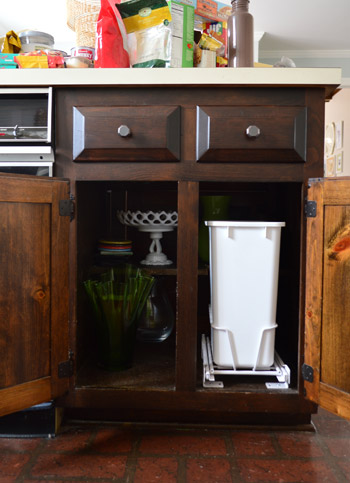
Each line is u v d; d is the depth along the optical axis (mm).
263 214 1752
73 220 1172
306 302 1103
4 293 1007
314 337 1080
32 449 1112
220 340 1246
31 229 1052
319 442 1152
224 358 1247
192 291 1167
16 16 4301
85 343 1394
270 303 1226
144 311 1604
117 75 1118
